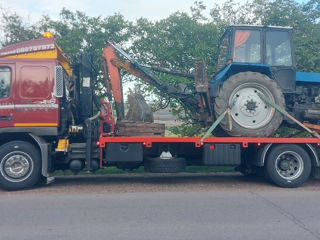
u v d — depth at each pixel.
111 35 10.75
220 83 8.02
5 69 7.16
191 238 4.16
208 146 7.52
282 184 7.50
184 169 7.72
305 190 7.20
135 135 7.68
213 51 10.52
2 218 5.01
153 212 5.31
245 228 4.54
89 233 4.35
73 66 8.67
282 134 9.80
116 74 8.43
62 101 7.50
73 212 5.32
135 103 8.22
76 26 11.12
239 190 7.13
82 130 7.65
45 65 7.24
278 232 4.39
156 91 10.12
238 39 8.04
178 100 9.58
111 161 7.41
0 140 7.39
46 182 7.72
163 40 10.88
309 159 7.58
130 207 5.62
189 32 10.73
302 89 8.36
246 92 7.71
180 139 7.38
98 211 5.38
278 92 7.64
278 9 11.20
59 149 7.40
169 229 4.50
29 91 7.16
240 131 7.61
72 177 9.06
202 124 8.70
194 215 5.14
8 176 7.00
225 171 10.23
